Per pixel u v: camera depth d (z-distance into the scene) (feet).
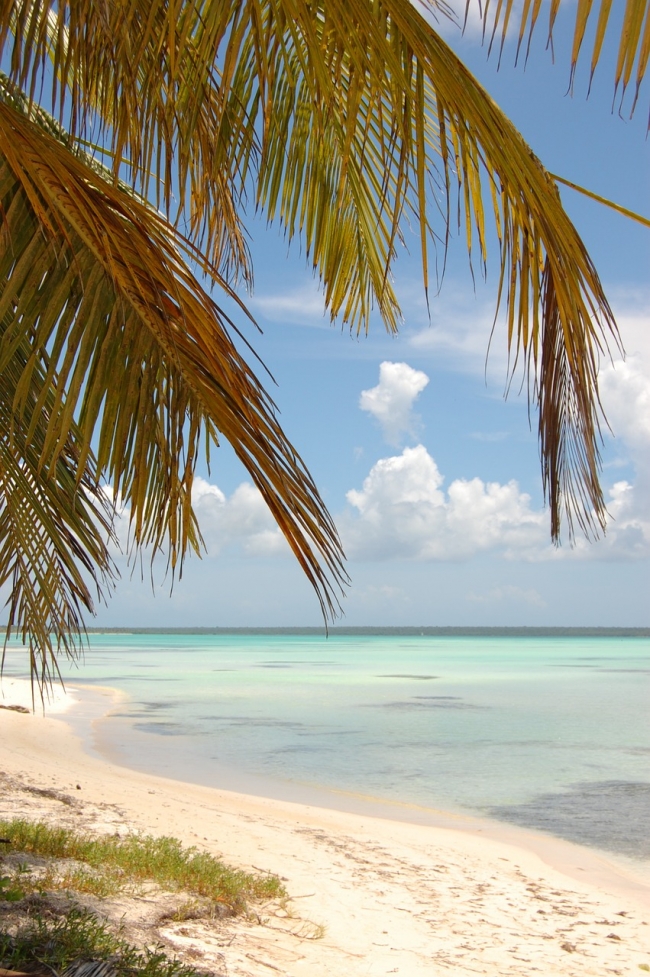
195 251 7.37
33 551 15.49
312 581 7.36
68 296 7.32
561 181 6.55
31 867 19.81
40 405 7.12
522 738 63.16
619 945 20.89
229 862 25.13
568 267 6.34
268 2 6.84
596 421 6.48
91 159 11.89
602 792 42.93
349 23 6.05
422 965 17.98
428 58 5.90
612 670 169.58
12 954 12.59
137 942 15.98
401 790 43.29
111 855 22.27
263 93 6.92
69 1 6.98
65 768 42.01
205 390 7.64
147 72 6.81
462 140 6.16
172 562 8.40
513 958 19.21
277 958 16.88
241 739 61.72
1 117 7.04
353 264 12.84
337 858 27.68
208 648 330.34
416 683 125.80
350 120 6.17
